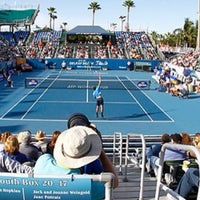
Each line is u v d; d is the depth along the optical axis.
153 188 7.46
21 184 2.98
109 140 12.42
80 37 75.31
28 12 83.69
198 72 40.88
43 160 3.44
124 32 79.38
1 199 3.04
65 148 3.22
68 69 62.06
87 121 4.00
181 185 5.84
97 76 52.16
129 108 28.02
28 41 75.25
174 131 20.72
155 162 7.99
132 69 62.75
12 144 5.86
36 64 61.75
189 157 7.39
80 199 2.99
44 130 20.19
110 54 68.31
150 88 40.81
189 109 28.02
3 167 5.29
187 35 120.81
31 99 31.36
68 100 31.20
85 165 3.37
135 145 12.77
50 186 2.96
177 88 34.88
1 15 82.38
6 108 26.88
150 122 23.02
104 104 29.66
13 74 52.34
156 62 61.59
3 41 66.19
